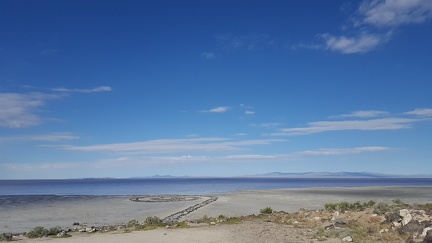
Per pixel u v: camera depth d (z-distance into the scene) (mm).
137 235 26625
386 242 19719
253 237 23641
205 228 29297
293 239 22516
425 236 19438
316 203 59469
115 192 123250
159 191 130000
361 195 78438
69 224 39875
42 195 99125
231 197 76875
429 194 80875
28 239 27797
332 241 21266
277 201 64312
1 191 136000
